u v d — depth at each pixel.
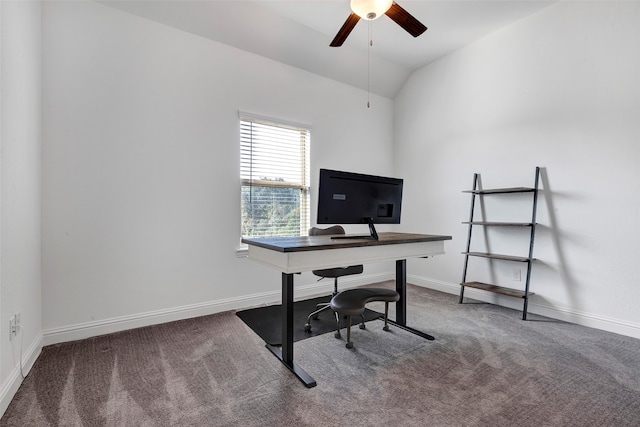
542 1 2.80
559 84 2.81
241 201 3.19
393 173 4.50
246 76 3.18
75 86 2.34
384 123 4.40
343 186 2.04
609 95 2.52
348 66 3.79
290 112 3.49
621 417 1.45
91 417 1.46
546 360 2.02
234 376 1.84
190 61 2.85
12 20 1.70
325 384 1.75
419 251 2.41
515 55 3.13
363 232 4.14
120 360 2.02
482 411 1.50
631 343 2.29
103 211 2.45
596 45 2.58
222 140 3.03
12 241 1.67
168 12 2.66
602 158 2.56
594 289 2.61
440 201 3.90
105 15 2.46
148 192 2.65
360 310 2.10
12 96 1.70
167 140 2.74
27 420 1.44
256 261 2.13
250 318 2.84
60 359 2.03
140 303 2.62
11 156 1.67
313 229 2.96
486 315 2.95
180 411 1.51
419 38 3.42
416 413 1.48
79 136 2.35
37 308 2.10
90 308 2.40
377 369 1.92
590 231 2.63
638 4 2.37
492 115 3.34
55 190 2.26
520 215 3.12
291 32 3.19
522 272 3.09
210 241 2.96
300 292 3.58
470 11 2.94
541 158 2.94
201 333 2.49
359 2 2.07
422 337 2.41
